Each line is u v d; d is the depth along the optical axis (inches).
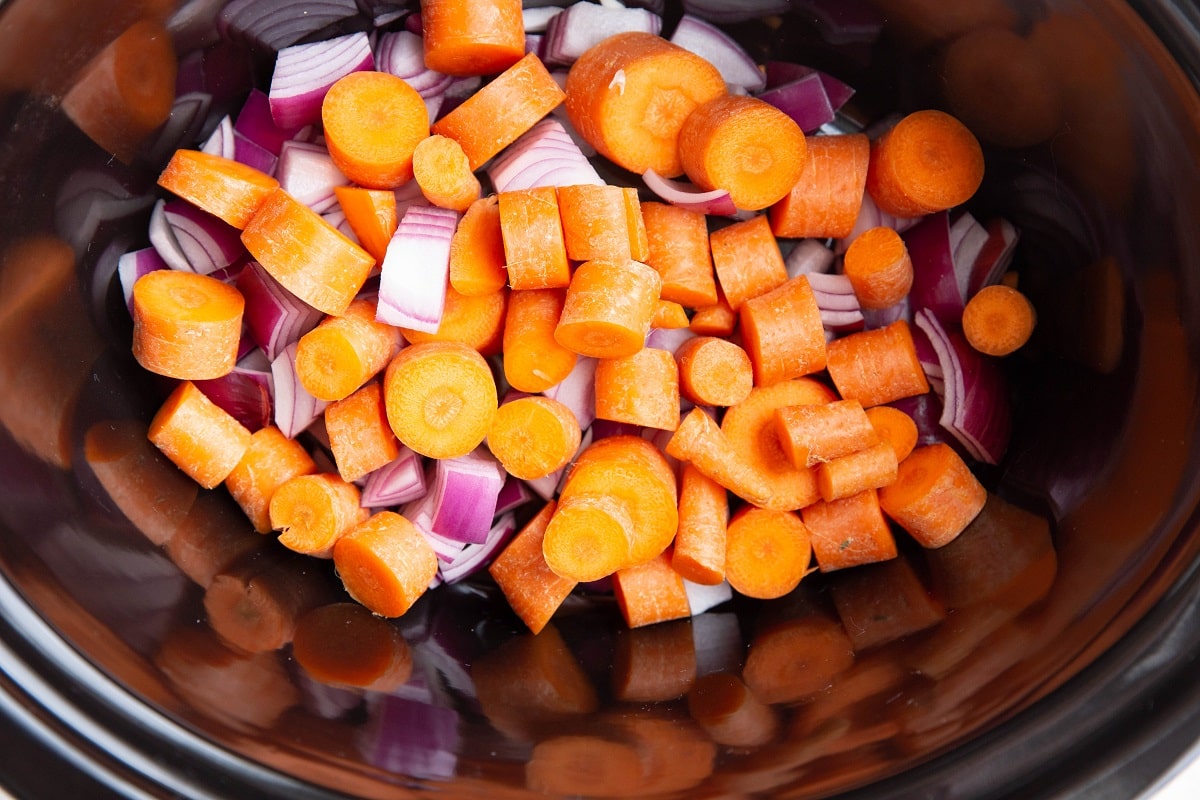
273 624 16.6
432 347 17.2
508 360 17.4
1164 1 15.3
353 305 17.5
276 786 14.3
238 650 15.9
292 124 17.8
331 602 17.4
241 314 17.3
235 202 17.1
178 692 14.8
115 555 15.8
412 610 17.8
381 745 15.2
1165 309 15.9
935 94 17.8
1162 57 15.3
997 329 18.0
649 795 14.8
